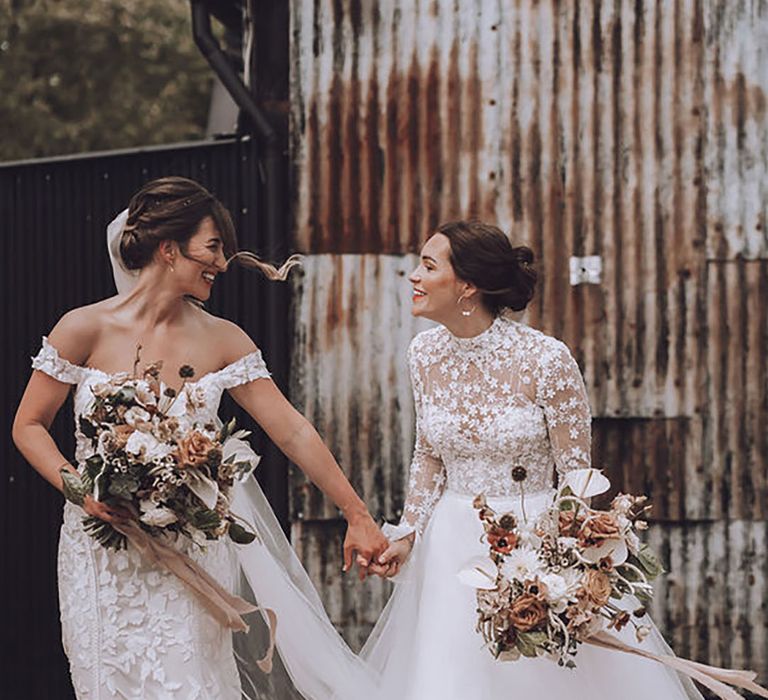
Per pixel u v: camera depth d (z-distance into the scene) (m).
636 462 8.16
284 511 8.47
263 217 8.64
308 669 5.47
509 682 5.20
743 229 8.11
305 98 8.26
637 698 5.29
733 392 8.12
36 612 9.34
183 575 4.93
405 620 5.53
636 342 8.14
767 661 8.12
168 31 20.81
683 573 8.16
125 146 20.80
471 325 5.40
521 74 8.17
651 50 8.12
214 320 5.30
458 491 5.43
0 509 9.42
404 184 8.23
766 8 8.06
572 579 4.86
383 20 8.23
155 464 4.77
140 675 4.96
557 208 8.17
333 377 8.27
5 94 20.19
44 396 5.12
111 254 5.37
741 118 8.09
